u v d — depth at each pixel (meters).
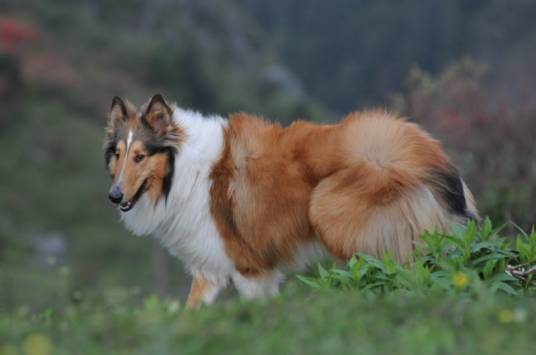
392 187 9.52
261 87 85.06
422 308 7.18
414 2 99.56
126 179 10.23
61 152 59.94
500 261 8.70
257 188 10.18
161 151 10.38
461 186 9.91
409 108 21.78
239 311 7.18
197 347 6.18
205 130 10.59
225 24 93.25
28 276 31.16
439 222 9.55
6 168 56.84
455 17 94.69
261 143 10.34
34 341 6.39
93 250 48.53
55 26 77.50
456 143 20.98
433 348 6.12
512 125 20.75
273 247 10.24
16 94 64.12
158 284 31.25
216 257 10.45
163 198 10.48
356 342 6.34
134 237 50.00
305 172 10.00
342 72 101.56
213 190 10.38
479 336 6.45
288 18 110.81
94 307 10.98
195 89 75.88
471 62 23.20
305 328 6.71
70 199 54.88
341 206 9.69
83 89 68.19
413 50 97.31
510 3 88.06
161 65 74.38
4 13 75.56
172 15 86.94
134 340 6.61
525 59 68.25
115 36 78.44
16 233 48.66
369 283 8.59
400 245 9.54
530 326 6.73
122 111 10.59
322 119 75.75
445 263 8.52
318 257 10.38
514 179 19.14
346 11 107.12
